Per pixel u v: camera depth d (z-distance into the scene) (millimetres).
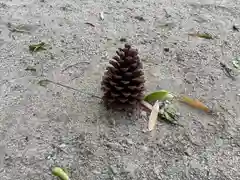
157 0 548
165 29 482
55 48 443
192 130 346
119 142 331
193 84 397
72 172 304
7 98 373
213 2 544
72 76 402
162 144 331
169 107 365
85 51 439
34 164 310
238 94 386
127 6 530
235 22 497
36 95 377
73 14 507
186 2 543
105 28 480
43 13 508
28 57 428
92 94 379
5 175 301
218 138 339
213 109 369
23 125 345
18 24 483
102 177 302
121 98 350
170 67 420
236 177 305
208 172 309
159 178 302
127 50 344
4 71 408
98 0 545
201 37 468
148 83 396
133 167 310
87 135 336
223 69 418
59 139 332
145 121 352
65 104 368
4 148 323
